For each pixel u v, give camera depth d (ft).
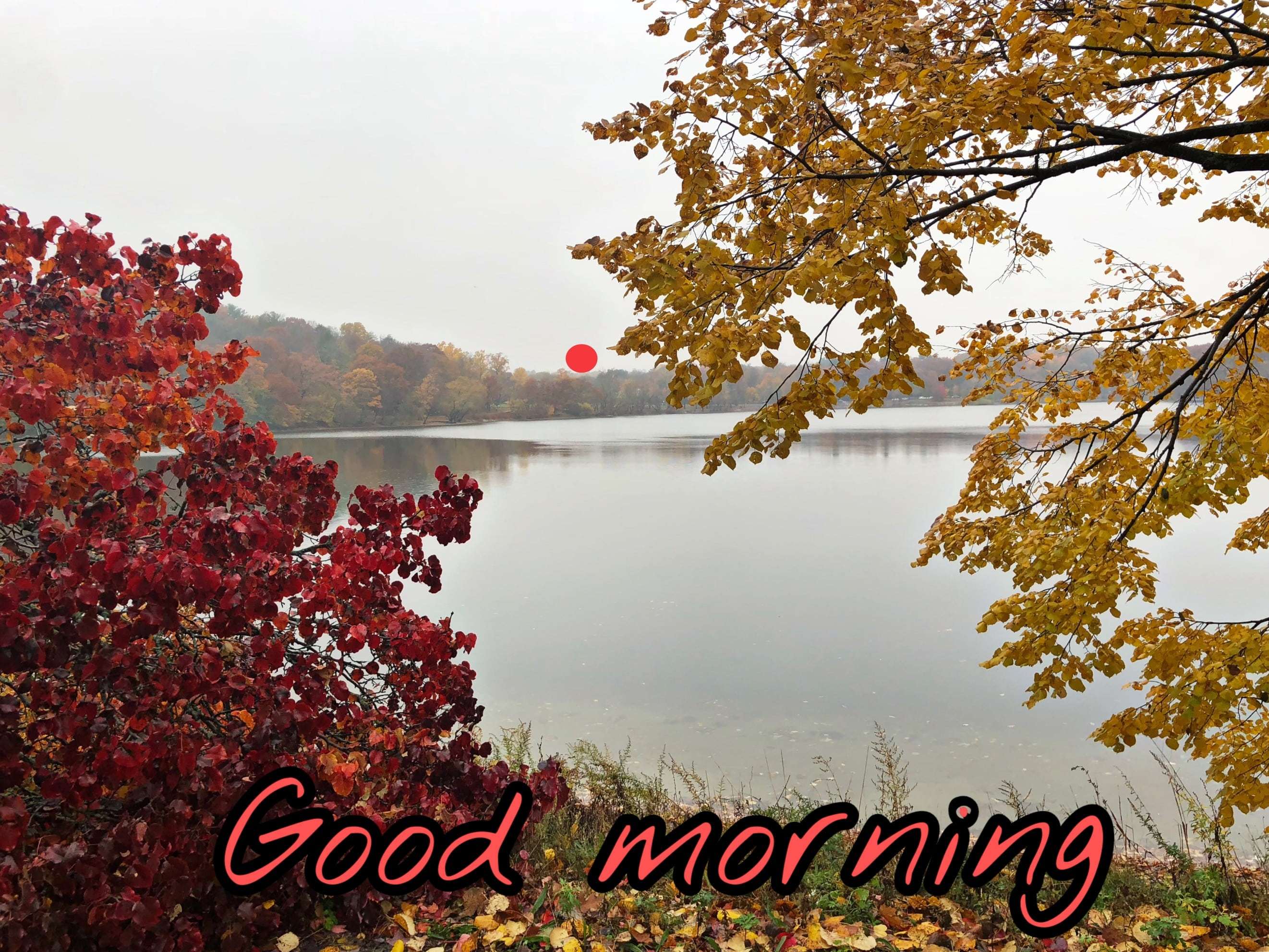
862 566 55.06
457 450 197.26
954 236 13.51
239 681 10.17
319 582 11.54
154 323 12.35
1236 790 10.29
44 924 8.20
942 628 39.24
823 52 9.09
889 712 27.63
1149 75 10.93
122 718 10.19
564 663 34.24
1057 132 8.73
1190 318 13.57
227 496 11.97
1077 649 29.07
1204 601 42.78
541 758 18.76
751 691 30.09
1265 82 12.32
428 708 13.06
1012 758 23.38
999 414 15.66
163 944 9.01
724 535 69.56
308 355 274.57
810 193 10.22
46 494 9.96
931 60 9.85
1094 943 11.28
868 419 385.29
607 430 324.19
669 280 8.70
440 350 344.69
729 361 8.41
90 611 8.96
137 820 9.03
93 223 11.74
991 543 14.47
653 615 42.70
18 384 10.14
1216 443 10.73
